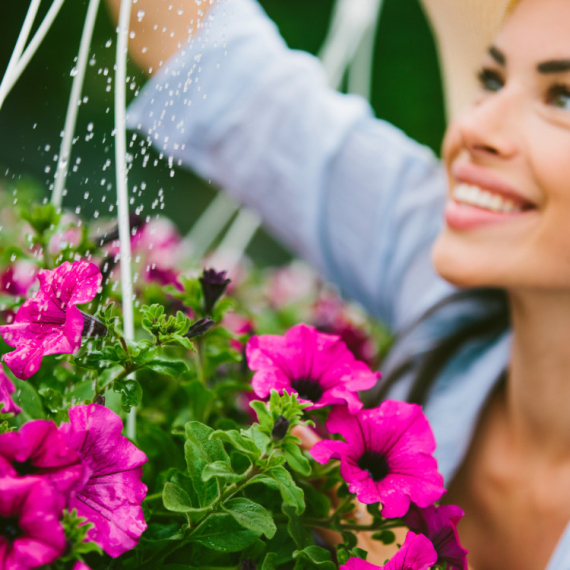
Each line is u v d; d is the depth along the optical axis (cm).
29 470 44
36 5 58
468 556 109
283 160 153
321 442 57
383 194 153
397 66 593
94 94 423
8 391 49
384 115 593
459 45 116
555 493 101
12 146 344
